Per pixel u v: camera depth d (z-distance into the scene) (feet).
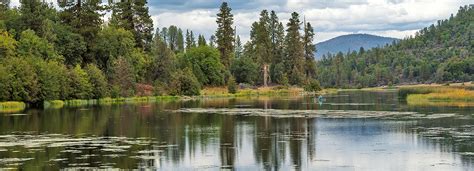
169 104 289.12
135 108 247.29
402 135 122.52
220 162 90.43
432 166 83.76
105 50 378.32
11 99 268.41
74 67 347.36
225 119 173.47
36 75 279.69
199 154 98.78
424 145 106.01
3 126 153.79
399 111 199.72
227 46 510.99
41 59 303.68
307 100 318.86
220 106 258.57
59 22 379.35
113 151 102.47
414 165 84.84
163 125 154.51
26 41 313.94
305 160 91.35
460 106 219.20
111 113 208.54
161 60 417.08
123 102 324.39
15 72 269.44
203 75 463.42
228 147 107.55
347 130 135.23
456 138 115.34
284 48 543.39
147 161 91.40
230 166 86.74
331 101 297.94
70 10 371.56
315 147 106.11
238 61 510.58
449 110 198.29
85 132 136.98
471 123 146.72
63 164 88.22
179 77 409.08
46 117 187.83
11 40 303.27
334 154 97.09
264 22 537.24
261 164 88.22
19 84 266.98
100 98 335.06
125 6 428.15
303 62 513.86
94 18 373.61
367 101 290.15
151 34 438.81
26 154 98.78
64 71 308.81
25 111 226.38
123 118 181.57
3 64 273.54
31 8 356.79
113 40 386.93
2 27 342.85
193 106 262.47
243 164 88.43
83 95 321.32
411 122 152.56
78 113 209.97
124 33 400.67
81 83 319.27
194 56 469.16
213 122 162.91
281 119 170.71
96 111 223.51
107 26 416.87
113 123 161.99
